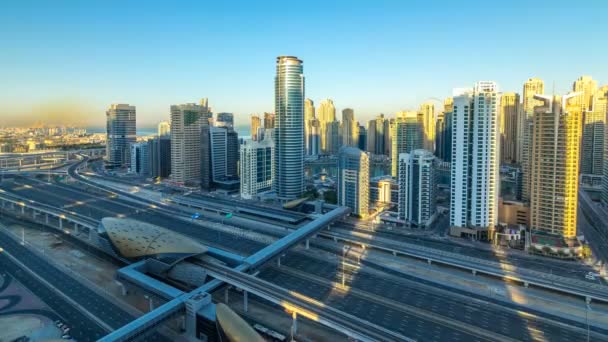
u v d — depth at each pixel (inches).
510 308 7455.7
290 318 7052.2
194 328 6520.7
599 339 6402.6
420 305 7554.1
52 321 6860.2
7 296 7815.0
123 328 5841.5
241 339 5241.1
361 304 7583.7
